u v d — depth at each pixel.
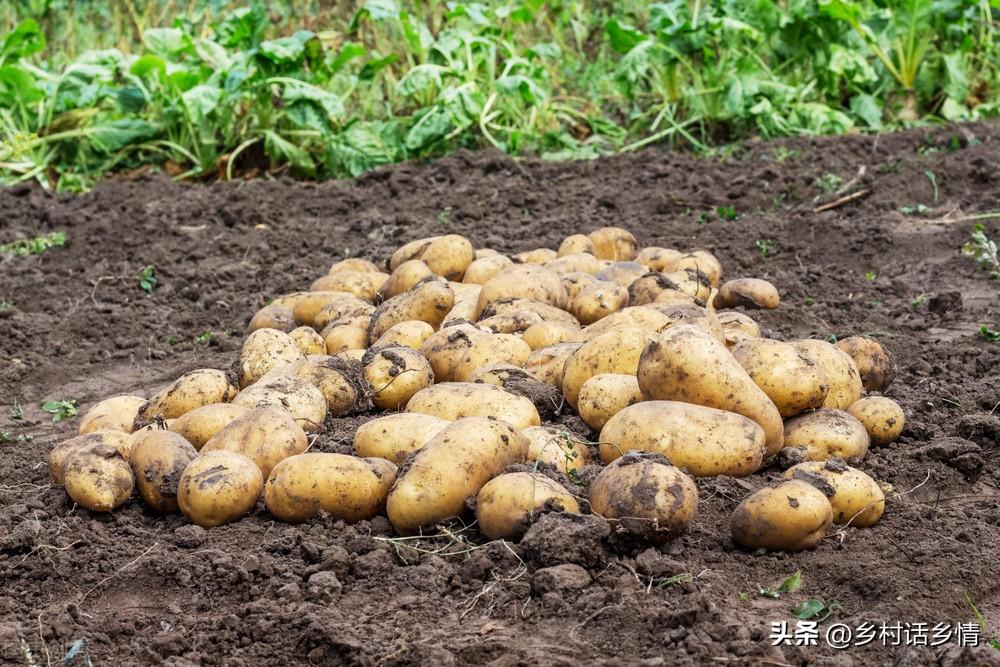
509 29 3.88
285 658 1.75
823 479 1.88
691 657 1.71
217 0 3.75
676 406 1.93
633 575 1.81
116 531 1.94
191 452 1.98
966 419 2.05
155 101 3.61
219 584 1.84
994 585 1.80
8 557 1.91
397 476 1.91
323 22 4.32
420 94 3.69
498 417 2.00
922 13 3.62
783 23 3.59
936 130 3.33
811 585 1.81
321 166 3.58
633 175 3.22
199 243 2.89
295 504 1.91
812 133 3.50
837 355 2.06
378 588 1.83
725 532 1.88
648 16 4.37
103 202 3.19
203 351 2.51
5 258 2.88
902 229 2.79
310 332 2.25
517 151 3.50
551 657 1.72
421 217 3.00
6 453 2.20
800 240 2.79
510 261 2.48
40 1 4.34
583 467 1.94
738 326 2.20
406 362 2.12
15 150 3.37
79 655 1.77
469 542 1.87
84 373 2.46
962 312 2.46
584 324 2.27
